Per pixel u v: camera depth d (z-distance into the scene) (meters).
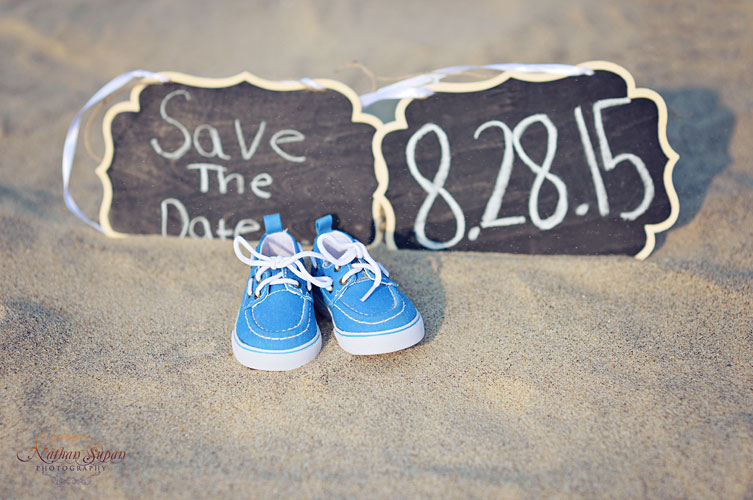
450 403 1.45
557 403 1.44
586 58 3.35
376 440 1.34
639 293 1.85
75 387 1.52
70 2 4.39
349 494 1.20
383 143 2.05
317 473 1.26
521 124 2.02
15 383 1.52
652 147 1.99
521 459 1.28
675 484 1.20
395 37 3.78
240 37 3.93
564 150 2.01
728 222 2.18
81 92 3.33
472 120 2.03
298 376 1.56
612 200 2.01
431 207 2.07
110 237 2.22
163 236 2.21
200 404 1.47
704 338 1.64
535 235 2.06
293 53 3.68
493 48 3.54
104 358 1.63
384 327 1.56
